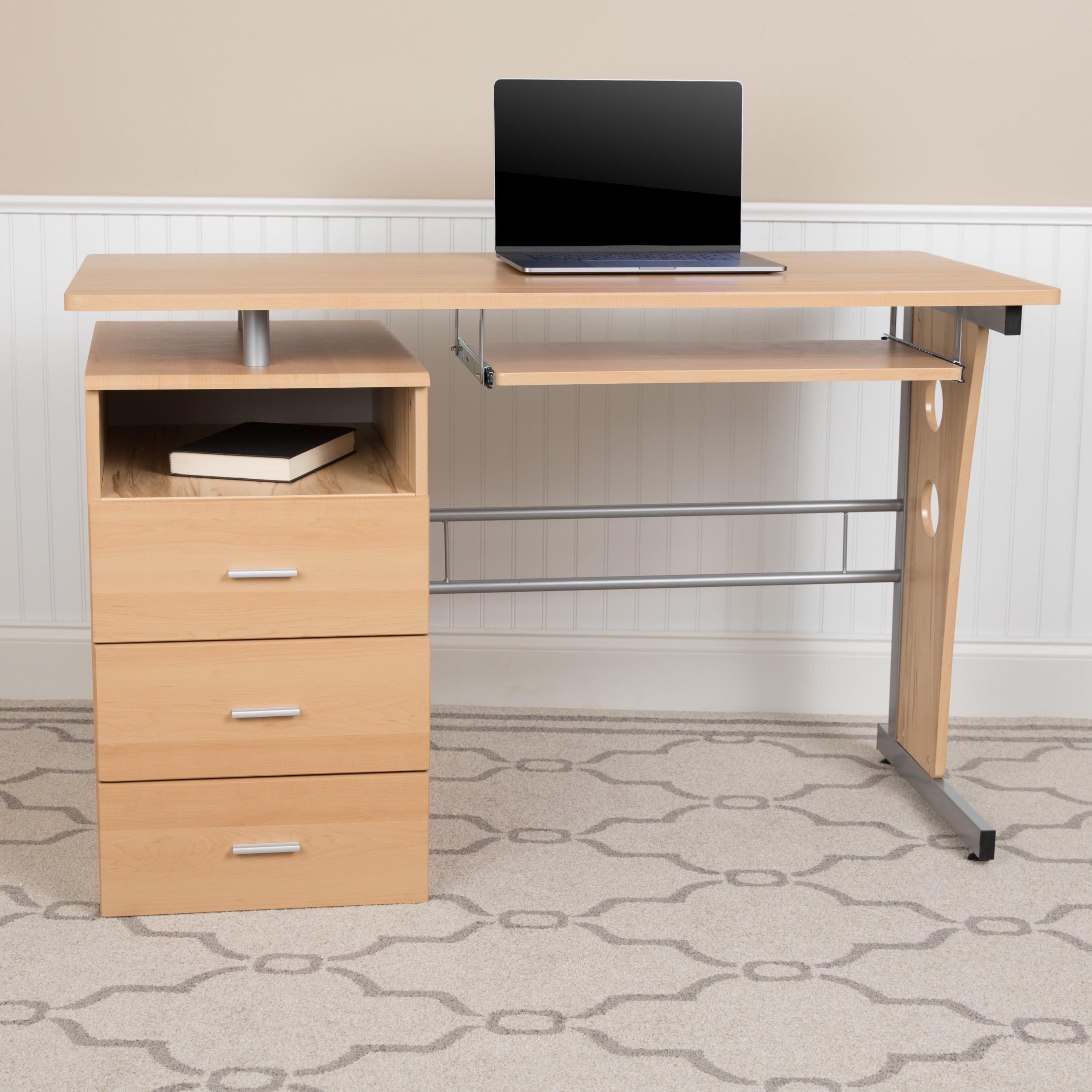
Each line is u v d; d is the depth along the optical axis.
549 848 2.14
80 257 2.56
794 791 2.38
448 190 2.58
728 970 1.78
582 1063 1.57
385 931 1.87
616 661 2.78
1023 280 2.03
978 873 2.08
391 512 1.83
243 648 1.84
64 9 2.46
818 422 2.70
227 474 1.89
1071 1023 1.67
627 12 2.53
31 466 2.65
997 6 2.55
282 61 2.50
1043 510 2.75
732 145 2.24
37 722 2.61
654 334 2.66
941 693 2.25
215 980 1.74
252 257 2.21
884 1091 1.53
